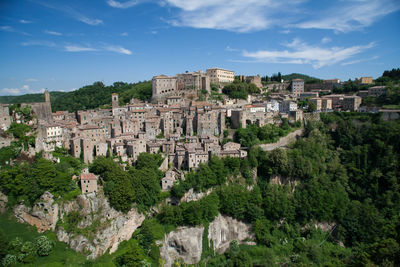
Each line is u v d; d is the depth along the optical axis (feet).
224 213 484.74
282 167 517.96
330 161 574.15
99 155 485.97
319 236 481.05
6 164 431.43
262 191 515.09
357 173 552.00
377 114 646.74
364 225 474.08
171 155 509.76
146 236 408.87
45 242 355.15
